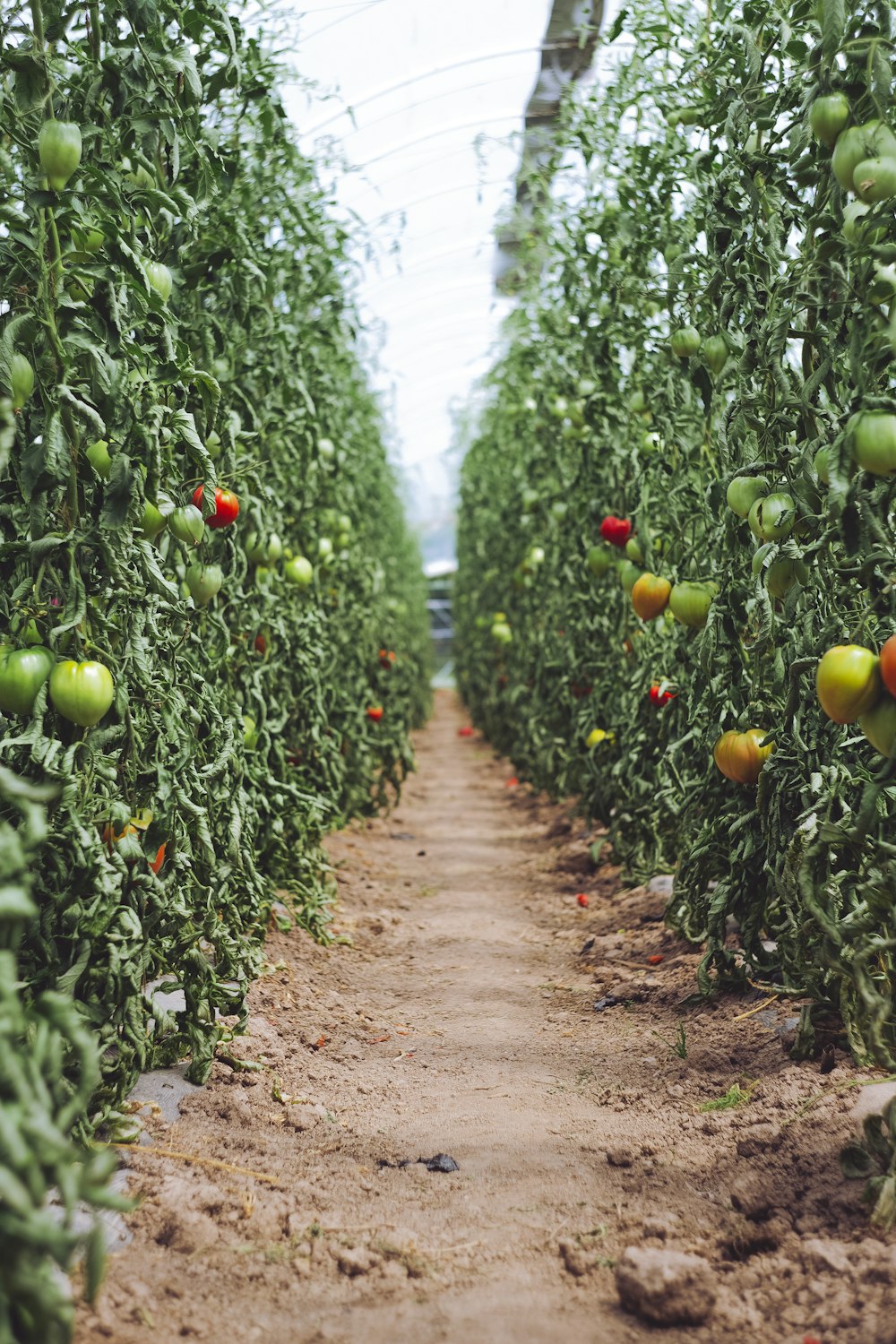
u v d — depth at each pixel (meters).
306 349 4.02
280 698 3.83
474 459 10.02
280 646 3.65
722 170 2.46
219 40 2.46
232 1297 1.57
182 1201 1.76
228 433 2.72
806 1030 2.24
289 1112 2.27
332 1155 2.12
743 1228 1.72
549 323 4.91
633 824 4.26
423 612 15.23
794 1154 1.89
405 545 12.47
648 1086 2.41
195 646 2.66
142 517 2.08
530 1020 3.01
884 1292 1.46
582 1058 2.66
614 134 3.56
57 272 1.76
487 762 9.84
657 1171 1.98
